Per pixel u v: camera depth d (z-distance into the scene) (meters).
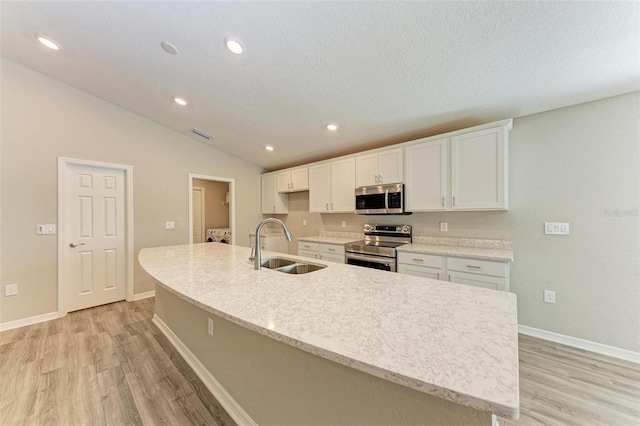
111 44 2.12
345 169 3.54
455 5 1.37
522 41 1.53
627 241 2.01
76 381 1.74
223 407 1.49
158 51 2.09
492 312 0.97
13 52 2.43
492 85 1.99
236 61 2.07
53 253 2.82
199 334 1.78
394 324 0.87
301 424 1.04
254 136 3.62
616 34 1.42
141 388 1.67
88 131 3.06
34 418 1.42
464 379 0.58
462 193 2.51
